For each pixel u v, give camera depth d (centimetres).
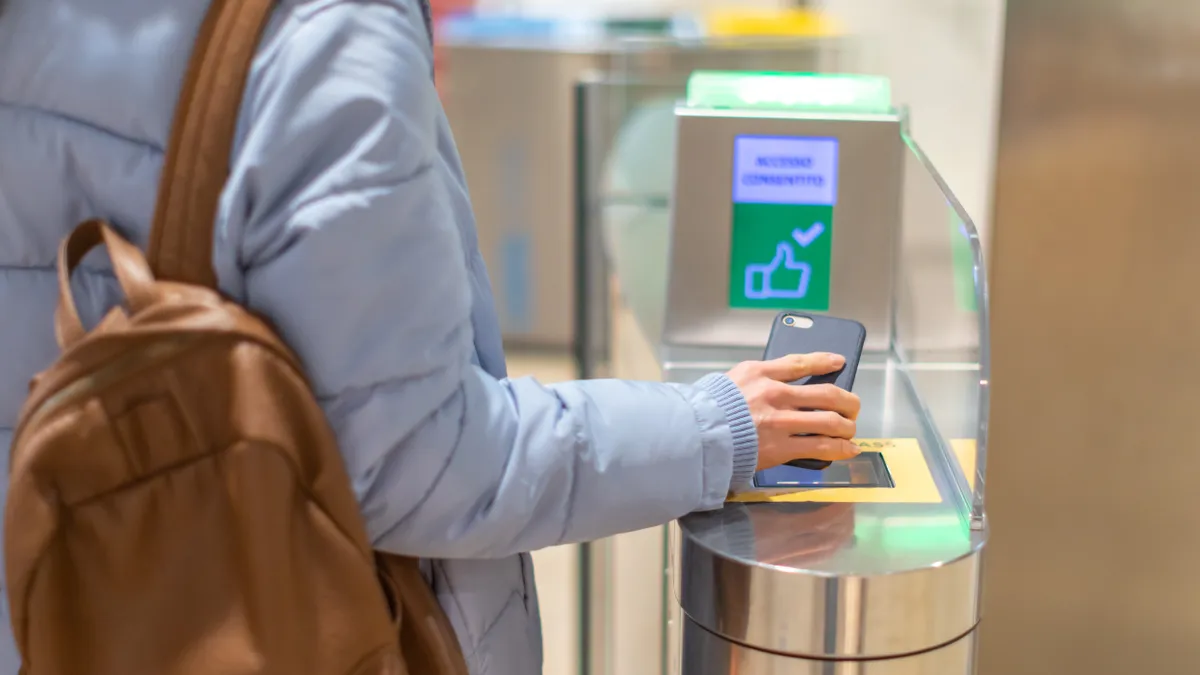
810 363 104
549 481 85
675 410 92
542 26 343
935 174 115
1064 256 155
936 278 113
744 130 133
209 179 76
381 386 78
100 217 81
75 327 76
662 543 152
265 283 76
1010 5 147
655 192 198
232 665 76
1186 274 153
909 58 213
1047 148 151
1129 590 167
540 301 377
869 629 91
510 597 100
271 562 76
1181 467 160
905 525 98
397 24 78
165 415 75
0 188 81
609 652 190
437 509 81
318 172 75
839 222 134
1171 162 149
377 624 79
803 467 106
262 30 76
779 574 91
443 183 84
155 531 76
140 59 77
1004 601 169
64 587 76
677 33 270
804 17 267
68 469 75
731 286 136
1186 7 143
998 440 163
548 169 358
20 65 80
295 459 76
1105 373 159
